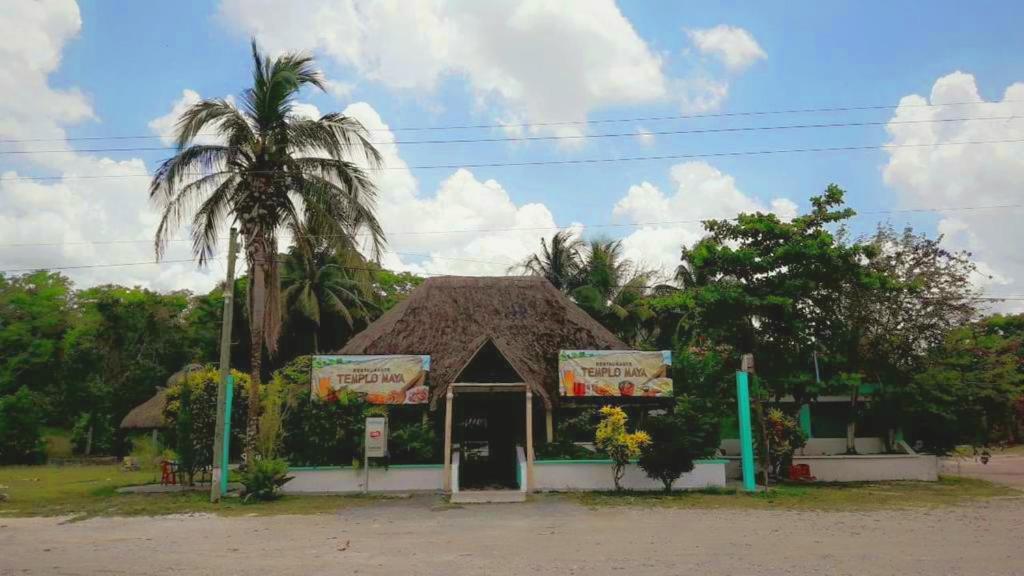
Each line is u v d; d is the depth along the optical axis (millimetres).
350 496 17188
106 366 40344
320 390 19172
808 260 19703
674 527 12391
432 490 17984
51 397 38969
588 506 15289
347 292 37781
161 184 18203
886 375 21484
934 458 21281
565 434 19766
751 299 19438
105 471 27234
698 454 17203
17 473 26344
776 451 19969
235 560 9586
